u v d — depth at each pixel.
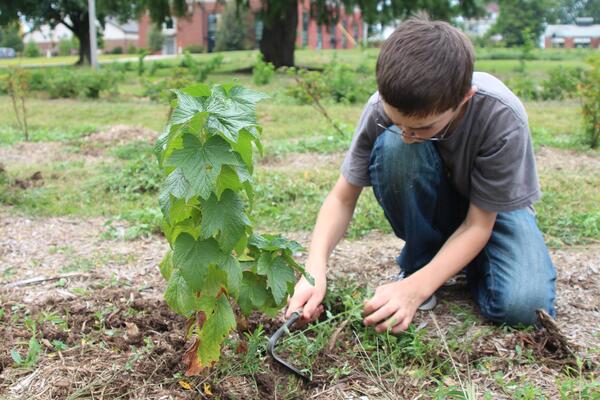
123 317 2.69
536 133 7.88
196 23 48.38
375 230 4.14
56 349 2.45
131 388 2.19
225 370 2.28
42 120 10.39
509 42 44.44
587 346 2.49
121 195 5.14
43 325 2.64
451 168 2.63
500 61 27.66
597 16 50.94
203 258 1.93
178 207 1.94
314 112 10.81
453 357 2.36
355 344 2.46
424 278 2.49
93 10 25.30
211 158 1.79
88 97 14.65
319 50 35.62
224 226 1.88
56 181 5.71
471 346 2.41
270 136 8.48
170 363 2.30
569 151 6.92
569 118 9.71
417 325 2.63
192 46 48.78
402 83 2.07
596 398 2.05
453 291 2.99
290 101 12.60
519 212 2.83
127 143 7.66
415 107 2.09
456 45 2.15
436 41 2.12
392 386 2.22
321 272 2.60
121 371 2.28
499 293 2.58
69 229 4.27
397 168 2.64
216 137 1.83
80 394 2.15
